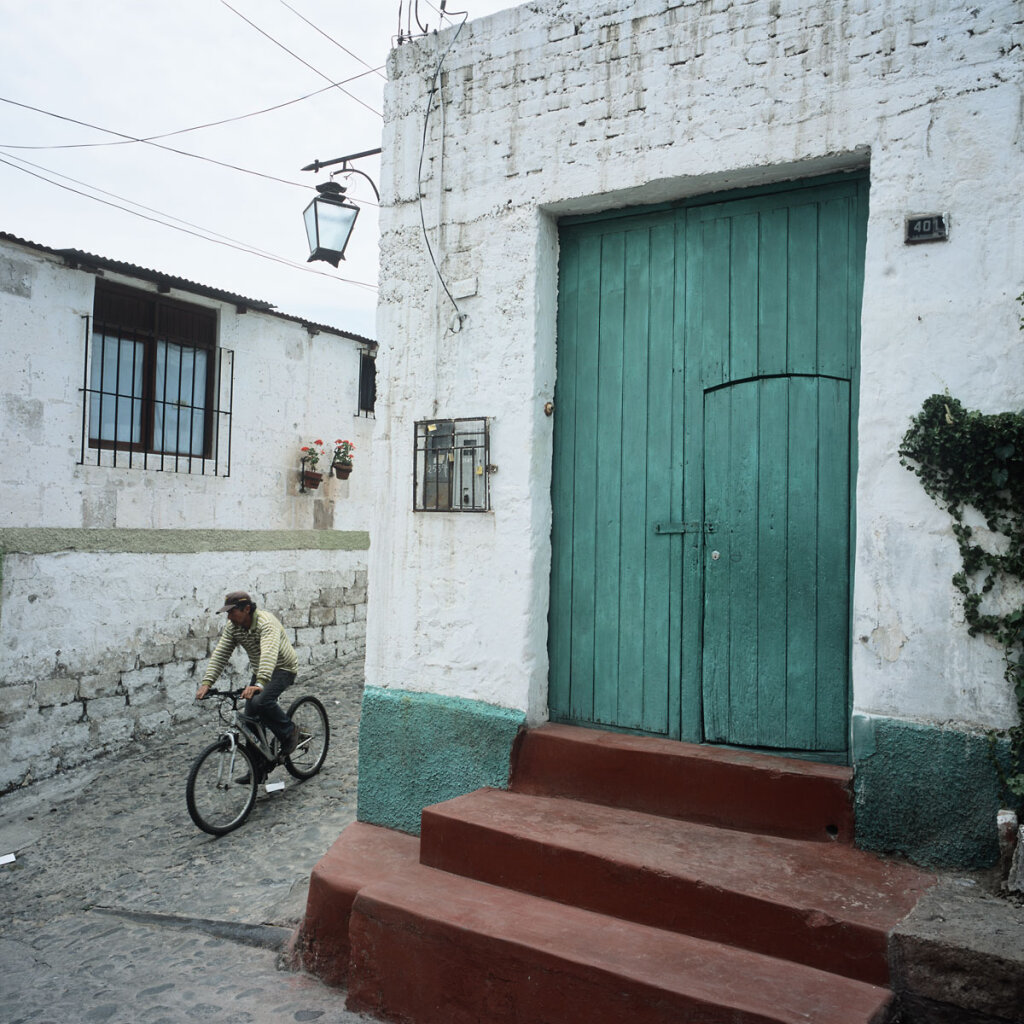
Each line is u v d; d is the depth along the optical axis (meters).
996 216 3.29
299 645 10.16
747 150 3.82
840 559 3.78
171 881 5.27
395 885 3.64
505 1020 3.11
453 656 4.56
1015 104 3.27
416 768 4.59
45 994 3.94
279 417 10.09
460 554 4.57
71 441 7.78
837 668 3.77
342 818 6.08
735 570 4.02
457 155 4.70
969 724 3.28
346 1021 3.48
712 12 3.92
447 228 4.71
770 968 2.88
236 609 6.33
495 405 4.50
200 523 9.06
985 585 3.25
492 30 4.59
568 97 4.33
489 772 4.36
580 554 4.46
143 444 8.59
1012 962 2.56
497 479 4.47
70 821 6.52
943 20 3.41
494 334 4.52
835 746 3.75
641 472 4.30
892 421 3.46
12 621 7.11
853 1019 2.58
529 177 4.44
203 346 9.23
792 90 3.72
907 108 3.47
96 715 7.80
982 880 3.15
